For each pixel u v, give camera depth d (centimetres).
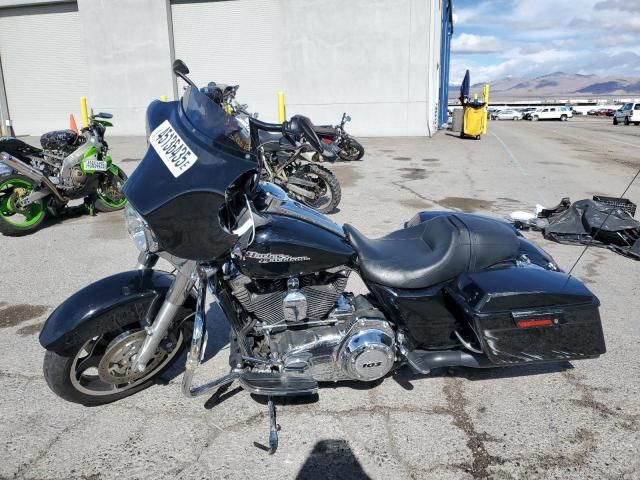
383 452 279
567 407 317
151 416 309
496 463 271
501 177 1123
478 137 2028
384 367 298
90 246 639
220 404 321
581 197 909
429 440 288
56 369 294
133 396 329
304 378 295
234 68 2038
